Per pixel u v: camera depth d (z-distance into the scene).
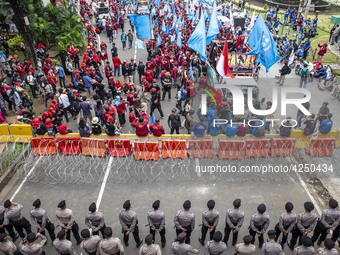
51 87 16.50
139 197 10.50
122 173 11.52
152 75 17.58
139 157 11.80
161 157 12.07
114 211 9.94
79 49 25.77
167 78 17.14
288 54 23.20
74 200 10.38
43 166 11.78
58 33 25.30
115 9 36.03
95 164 11.90
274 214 9.74
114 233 9.16
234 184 11.02
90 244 7.16
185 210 7.78
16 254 7.58
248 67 18.42
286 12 36.94
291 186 10.93
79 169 11.20
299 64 21.78
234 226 7.87
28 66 18.81
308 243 6.64
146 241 6.60
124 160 11.80
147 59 22.55
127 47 27.89
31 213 7.98
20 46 24.25
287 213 7.74
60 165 11.81
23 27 19.83
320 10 43.66
